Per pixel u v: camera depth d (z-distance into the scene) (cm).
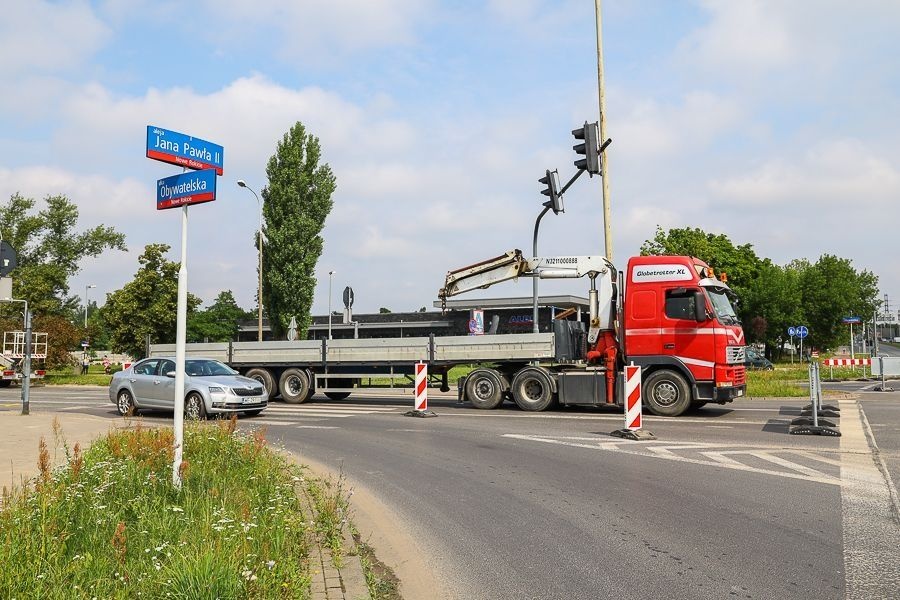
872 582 517
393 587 521
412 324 5712
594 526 680
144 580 441
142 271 4625
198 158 727
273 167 4519
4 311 5291
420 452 1154
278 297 4462
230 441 924
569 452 1131
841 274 7431
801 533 646
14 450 1065
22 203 6419
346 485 886
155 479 685
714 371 1630
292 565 496
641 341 1697
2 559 435
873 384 2922
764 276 6619
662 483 874
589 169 1841
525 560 581
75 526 551
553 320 1847
